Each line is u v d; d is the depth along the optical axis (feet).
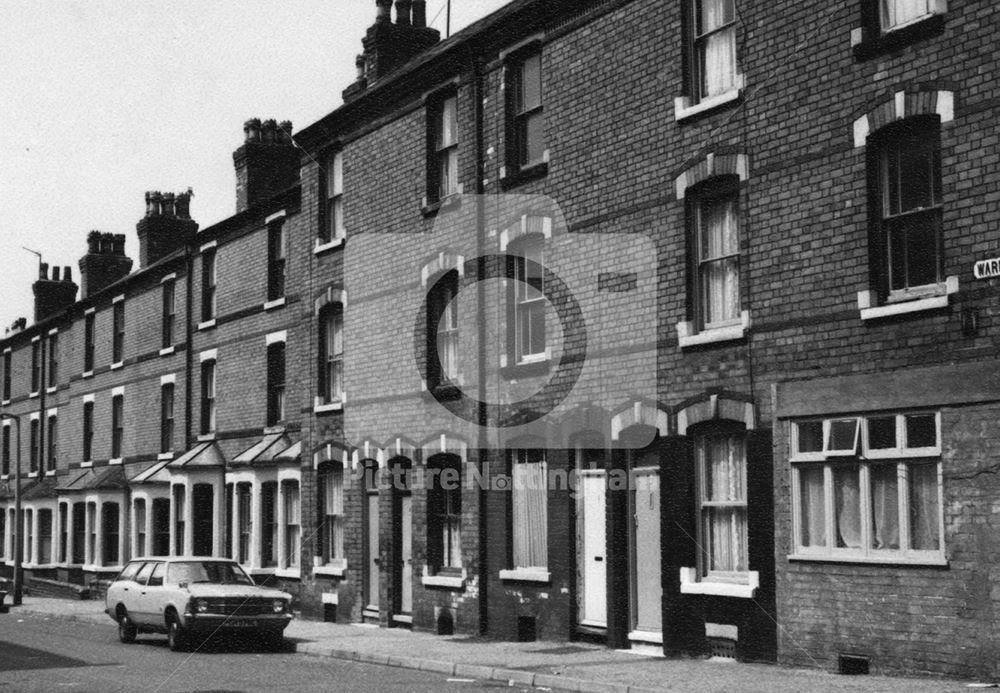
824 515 46.98
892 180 45.27
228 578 70.08
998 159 41.04
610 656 54.13
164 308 114.83
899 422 44.14
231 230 101.76
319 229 84.28
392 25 83.30
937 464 42.91
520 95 66.03
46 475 147.84
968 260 41.86
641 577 56.65
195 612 64.90
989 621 40.55
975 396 41.27
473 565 66.64
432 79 72.49
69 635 78.74
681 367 53.42
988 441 40.91
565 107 61.57
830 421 46.55
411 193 74.18
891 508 44.57
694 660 51.44
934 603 42.39
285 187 103.50
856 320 45.62
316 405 83.25
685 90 54.08
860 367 45.39
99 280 140.26
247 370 97.60
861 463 45.37
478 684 48.70
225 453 100.17
